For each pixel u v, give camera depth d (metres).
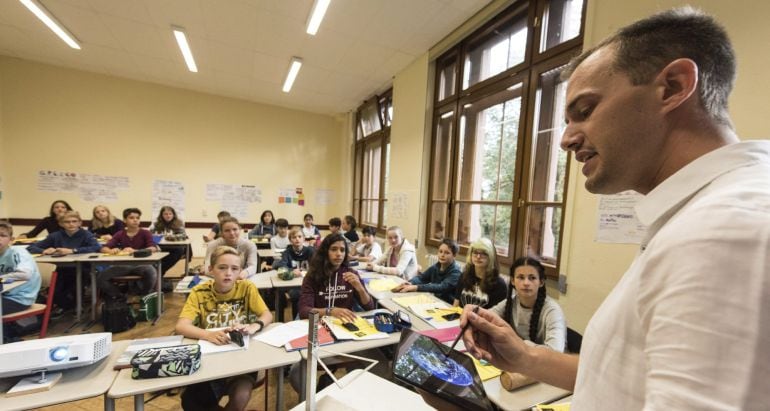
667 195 0.38
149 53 3.97
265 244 4.52
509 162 2.69
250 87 5.07
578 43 2.06
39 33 3.59
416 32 3.20
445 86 3.57
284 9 2.90
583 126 0.45
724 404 0.20
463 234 3.23
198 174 5.41
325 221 6.51
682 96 0.38
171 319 3.01
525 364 0.66
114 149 4.87
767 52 1.25
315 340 0.77
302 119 6.20
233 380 1.42
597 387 0.38
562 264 2.03
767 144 0.34
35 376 1.05
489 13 2.70
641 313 0.32
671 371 0.24
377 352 1.67
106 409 1.04
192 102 5.31
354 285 1.95
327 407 0.83
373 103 5.34
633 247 1.65
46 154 4.51
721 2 1.38
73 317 3.00
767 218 0.25
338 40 3.42
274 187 6.02
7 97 4.30
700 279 0.25
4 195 4.34
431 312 1.89
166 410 1.72
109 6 2.97
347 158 6.30
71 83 4.57
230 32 3.33
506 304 1.70
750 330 0.22
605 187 0.45
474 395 0.67
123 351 1.27
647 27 0.40
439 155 3.60
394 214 4.22
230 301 1.67
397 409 0.87
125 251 3.15
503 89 2.69
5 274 2.11
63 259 2.81
